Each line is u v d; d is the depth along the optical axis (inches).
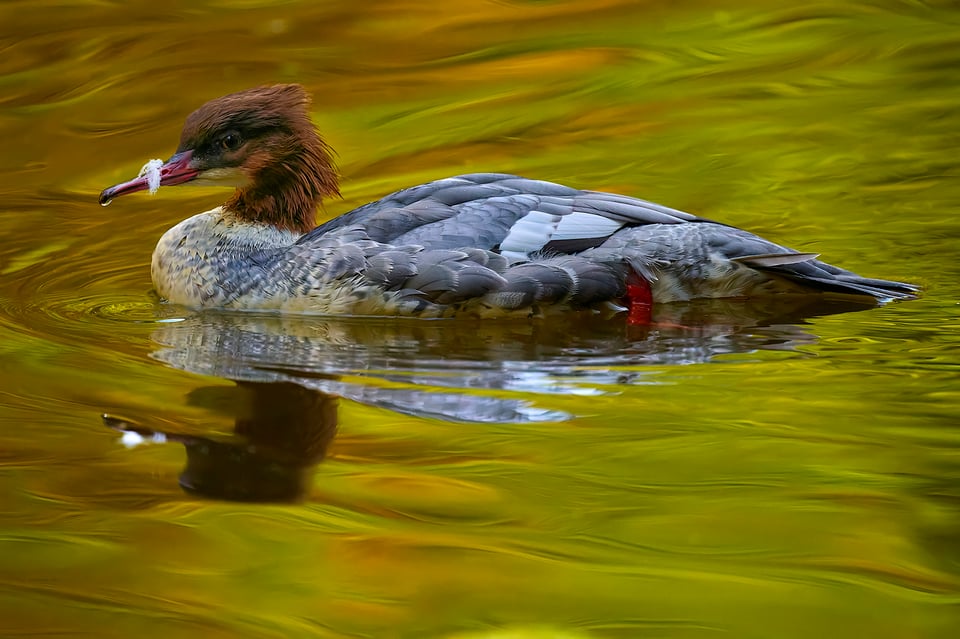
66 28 718.5
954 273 478.6
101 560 297.7
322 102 655.8
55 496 322.0
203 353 414.3
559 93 664.4
